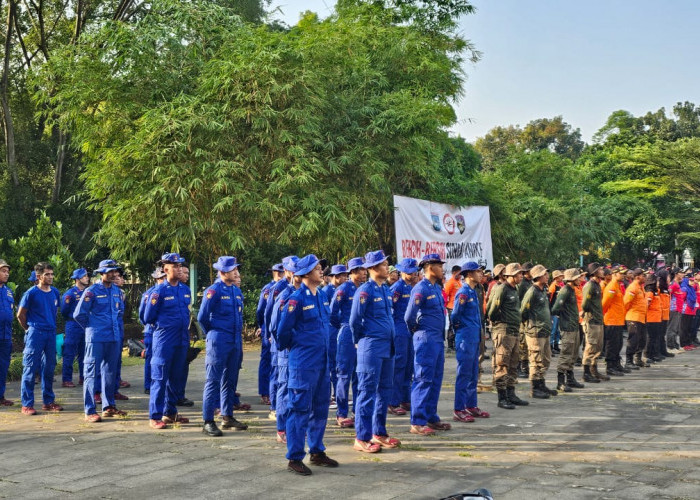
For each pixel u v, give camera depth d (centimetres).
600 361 1583
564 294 1151
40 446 774
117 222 1565
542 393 1078
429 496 582
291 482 627
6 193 2188
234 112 1502
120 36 1579
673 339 1822
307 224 1509
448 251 1795
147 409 1004
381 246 1942
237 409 984
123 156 1517
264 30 1675
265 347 1030
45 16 2556
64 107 1641
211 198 1534
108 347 931
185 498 582
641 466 673
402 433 830
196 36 1650
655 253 3709
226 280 841
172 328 874
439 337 831
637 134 4781
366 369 743
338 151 1691
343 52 1792
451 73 2200
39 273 988
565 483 616
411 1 2320
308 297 683
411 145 1745
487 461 694
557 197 2780
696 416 929
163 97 1568
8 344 1032
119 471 669
